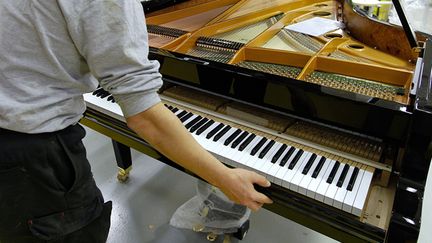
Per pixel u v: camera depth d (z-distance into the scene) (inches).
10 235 39.2
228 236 68.4
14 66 28.8
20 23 27.2
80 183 38.8
